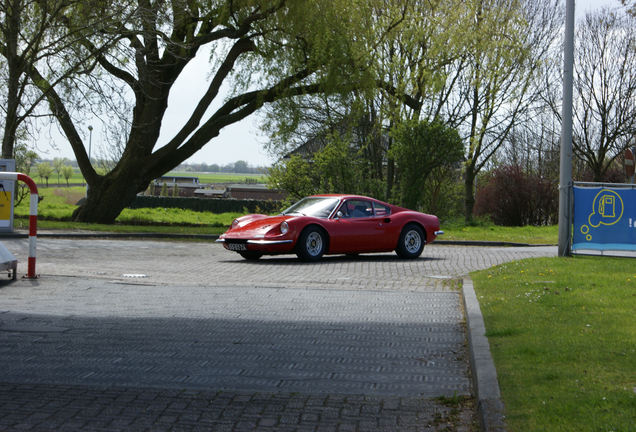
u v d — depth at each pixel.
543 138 45.94
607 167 40.31
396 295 8.80
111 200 24.88
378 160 33.47
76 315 7.04
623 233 13.08
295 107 24.92
